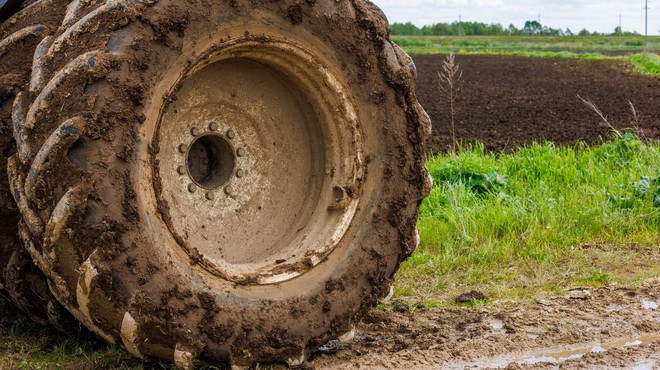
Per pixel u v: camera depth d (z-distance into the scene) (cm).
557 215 690
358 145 429
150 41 366
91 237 353
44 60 372
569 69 3125
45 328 455
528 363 435
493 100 1859
